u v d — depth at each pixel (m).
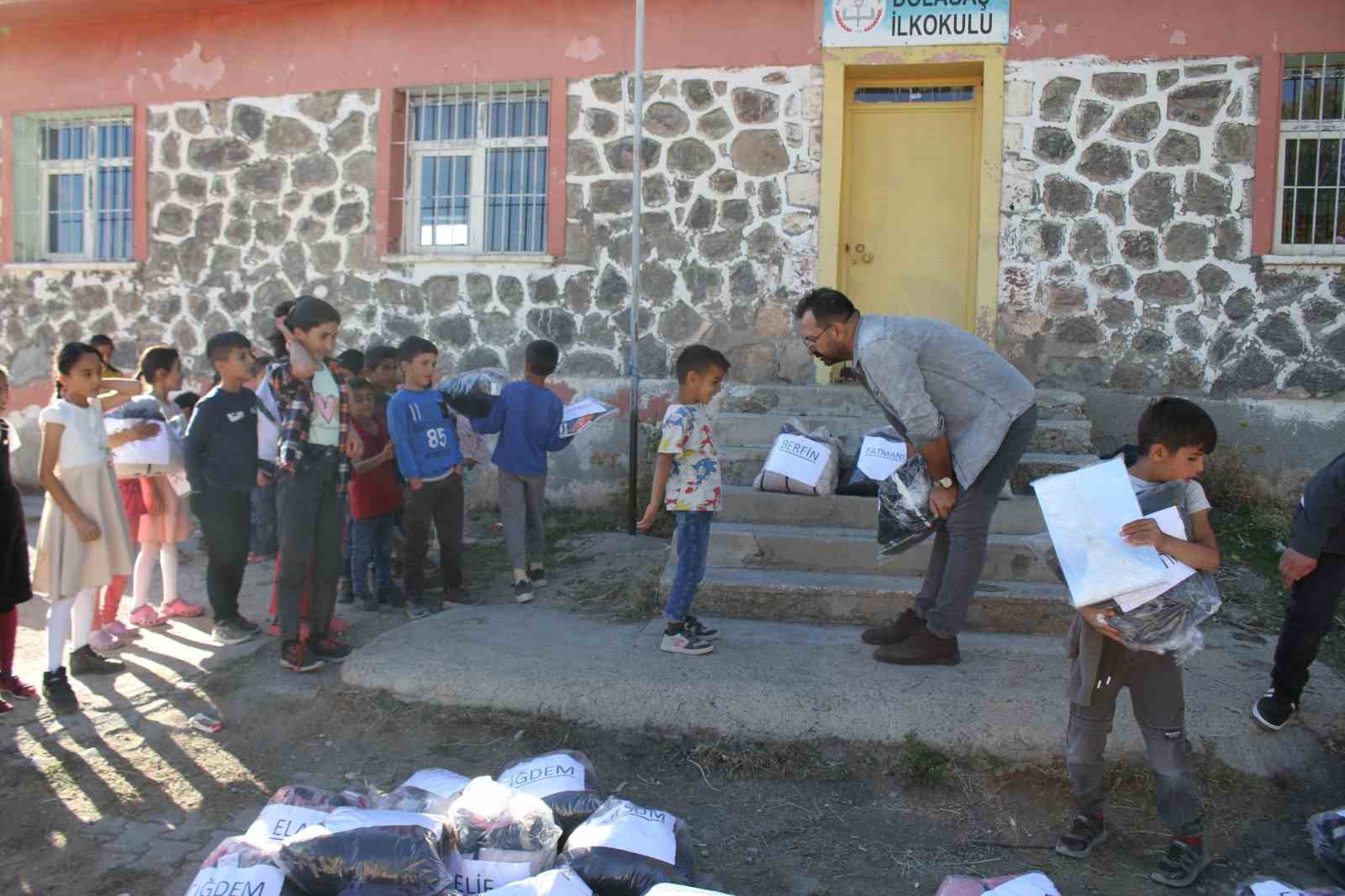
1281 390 7.18
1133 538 3.17
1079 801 3.58
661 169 8.05
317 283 8.81
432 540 7.37
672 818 3.23
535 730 4.38
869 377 4.22
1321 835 3.42
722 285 7.96
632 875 2.90
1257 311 7.20
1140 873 3.47
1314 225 7.28
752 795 3.99
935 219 7.93
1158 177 7.32
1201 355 7.29
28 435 9.61
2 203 9.64
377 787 3.99
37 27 9.46
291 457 4.68
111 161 9.52
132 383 5.60
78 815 3.76
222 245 9.05
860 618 5.27
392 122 8.61
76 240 9.70
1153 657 3.32
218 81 9.00
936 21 7.54
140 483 5.71
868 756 4.14
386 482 5.87
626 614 5.53
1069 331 7.46
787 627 5.24
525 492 6.11
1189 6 7.23
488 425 5.98
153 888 3.31
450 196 8.71
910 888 3.39
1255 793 3.94
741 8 7.86
